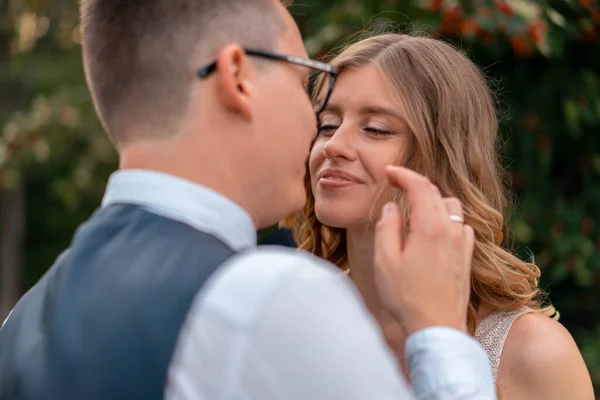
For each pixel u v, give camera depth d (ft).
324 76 6.74
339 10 13.46
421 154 6.48
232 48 3.76
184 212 3.72
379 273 4.31
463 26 11.65
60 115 26.94
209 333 3.25
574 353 6.22
